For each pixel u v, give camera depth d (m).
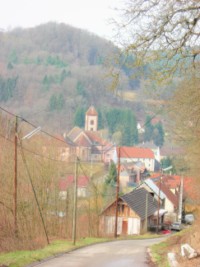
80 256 28.03
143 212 73.19
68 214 52.78
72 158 61.53
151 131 156.25
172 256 21.61
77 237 47.12
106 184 84.69
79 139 134.88
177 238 36.66
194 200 55.47
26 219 40.59
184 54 12.02
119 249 33.38
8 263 21.81
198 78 13.71
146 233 69.44
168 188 94.38
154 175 113.38
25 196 42.59
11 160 40.44
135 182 121.25
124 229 71.75
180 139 40.53
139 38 11.70
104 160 130.38
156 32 11.59
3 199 38.72
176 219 82.25
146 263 24.16
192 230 36.31
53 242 37.25
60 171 52.66
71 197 54.91
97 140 139.88
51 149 49.75
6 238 31.52
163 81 12.37
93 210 63.16
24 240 32.94
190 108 18.67
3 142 40.28
